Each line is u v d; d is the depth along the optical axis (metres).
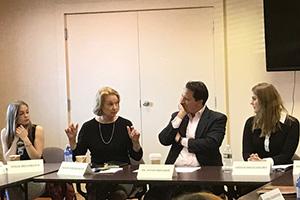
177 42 5.97
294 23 5.46
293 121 4.29
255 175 3.63
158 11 6.00
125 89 6.11
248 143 4.37
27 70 6.34
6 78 6.39
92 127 4.65
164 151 6.03
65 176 3.93
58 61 6.25
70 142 4.59
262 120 4.28
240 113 5.83
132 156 4.62
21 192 4.44
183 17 5.95
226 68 5.86
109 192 4.29
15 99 6.36
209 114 4.36
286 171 3.72
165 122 6.02
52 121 6.29
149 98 6.05
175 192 3.85
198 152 4.27
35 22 6.30
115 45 6.12
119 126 4.63
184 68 5.96
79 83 6.22
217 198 1.45
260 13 5.75
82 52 6.20
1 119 6.37
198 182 3.47
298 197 2.67
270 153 4.28
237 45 5.82
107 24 6.13
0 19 6.38
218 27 5.86
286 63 5.52
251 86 5.79
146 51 6.05
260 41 5.75
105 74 6.15
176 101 5.99
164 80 6.01
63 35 6.23
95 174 3.97
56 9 6.23
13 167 4.24
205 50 5.91
